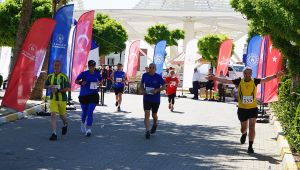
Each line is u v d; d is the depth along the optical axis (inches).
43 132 519.8
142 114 767.7
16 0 1016.2
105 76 1430.9
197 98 1261.1
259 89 711.7
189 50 1222.3
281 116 574.6
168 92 856.9
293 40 459.5
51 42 663.1
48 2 999.0
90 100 507.5
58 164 358.6
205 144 485.7
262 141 519.2
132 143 470.9
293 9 446.6
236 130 609.9
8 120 597.3
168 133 556.1
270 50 649.6
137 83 1428.4
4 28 1012.5
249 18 531.5
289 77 642.2
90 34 737.0
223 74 969.5
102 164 363.6
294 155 394.3
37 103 788.0
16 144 439.8
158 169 352.5
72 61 737.6
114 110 821.9
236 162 396.2
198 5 1909.4
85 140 478.3
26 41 553.3
